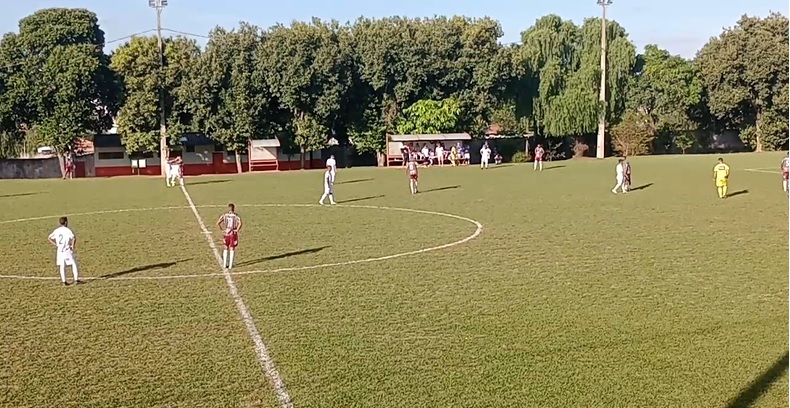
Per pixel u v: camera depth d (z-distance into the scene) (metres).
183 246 22.02
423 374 10.67
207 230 25.33
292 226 25.98
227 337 12.57
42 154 77.88
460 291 15.62
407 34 68.50
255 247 21.58
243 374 10.79
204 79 62.97
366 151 71.44
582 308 14.03
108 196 39.31
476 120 71.88
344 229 25.11
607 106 76.50
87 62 60.88
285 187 43.00
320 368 10.99
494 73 70.38
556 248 20.66
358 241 22.45
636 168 53.38
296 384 10.38
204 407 9.65
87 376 10.82
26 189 45.31
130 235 24.50
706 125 85.75
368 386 10.27
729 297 14.63
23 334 12.98
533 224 25.61
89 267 19.00
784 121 79.25
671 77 80.38
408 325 13.12
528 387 10.11
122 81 63.75
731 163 57.44
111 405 9.77
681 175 46.72
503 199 34.19
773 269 17.28
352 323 13.30
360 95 69.25
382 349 11.80
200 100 63.44
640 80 81.75
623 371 10.62
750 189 37.12
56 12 64.12
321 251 20.75
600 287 15.73
